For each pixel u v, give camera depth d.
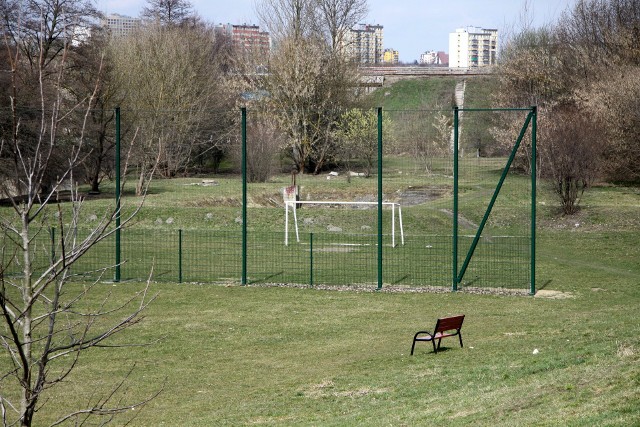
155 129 55.66
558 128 45.03
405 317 23.41
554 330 20.09
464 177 55.00
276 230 40.75
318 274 30.30
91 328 21.50
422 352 18.72
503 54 79.56
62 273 8.59
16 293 24.88
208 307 24.80
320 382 16.48
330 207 49.81
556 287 28.23
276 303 25.44
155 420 14.38
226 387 16.55
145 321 22.73
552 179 45.34
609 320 20.73
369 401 14.65
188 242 36.72
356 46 103.31
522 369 15.29
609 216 43.19
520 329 20.83
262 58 76.25
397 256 34.38
